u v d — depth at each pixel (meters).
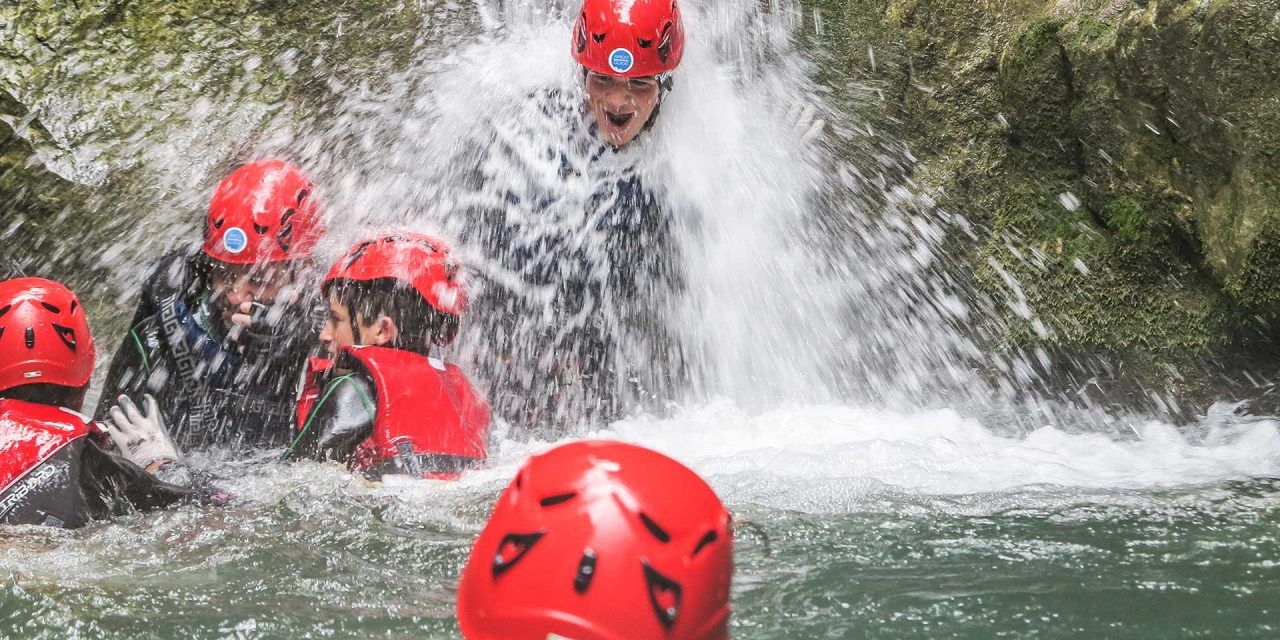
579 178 8.59
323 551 5.23
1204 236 8.98
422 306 6.60
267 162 7.26
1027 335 10.02
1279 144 8.23
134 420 6.55
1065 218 10.03
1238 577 4.82
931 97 10.85
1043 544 5.26
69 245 9.72
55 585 4.74
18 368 5.69
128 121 9.91
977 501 6.01
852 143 10.80
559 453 2.75
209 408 7.09
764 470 6.58
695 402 9.05
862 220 10.59
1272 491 6.26
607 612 2.54
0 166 9.61
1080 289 9.84
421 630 4.34
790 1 11.09
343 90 10.31
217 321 7.12
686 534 2.62
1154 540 5.31
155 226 9.79
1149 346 9.48
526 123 8.65
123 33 10.11
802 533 5.43
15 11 9.90
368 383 6.42
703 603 2.63
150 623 4.39
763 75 10.86
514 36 10.37
